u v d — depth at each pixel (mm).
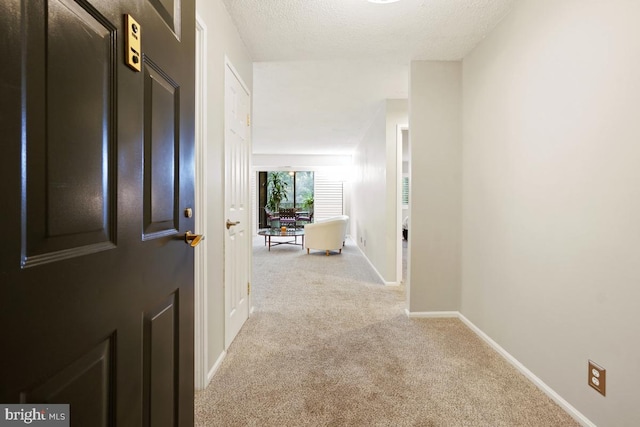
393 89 3576
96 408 616
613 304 1326
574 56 1518
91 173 603
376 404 1605
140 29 755
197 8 1608
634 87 1232
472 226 2564
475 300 2510
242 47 2486
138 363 762
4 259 434
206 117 1724
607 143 1346
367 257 5496
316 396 1668
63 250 537
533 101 1812
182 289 1025
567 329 1567
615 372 1318
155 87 842
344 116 4691
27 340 468
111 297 660
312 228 6098
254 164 8680
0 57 426
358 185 6938
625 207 1272
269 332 2486
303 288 3764
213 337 1887
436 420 1490
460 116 2773
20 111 457
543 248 1732
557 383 1628
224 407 1572
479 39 2400
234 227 2326
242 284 2604
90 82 596
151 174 822
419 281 2822
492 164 2254
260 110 4398
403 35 2354
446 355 2127
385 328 2582
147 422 807
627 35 1257
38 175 488
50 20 506
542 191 1740
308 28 2271
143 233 786
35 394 483
